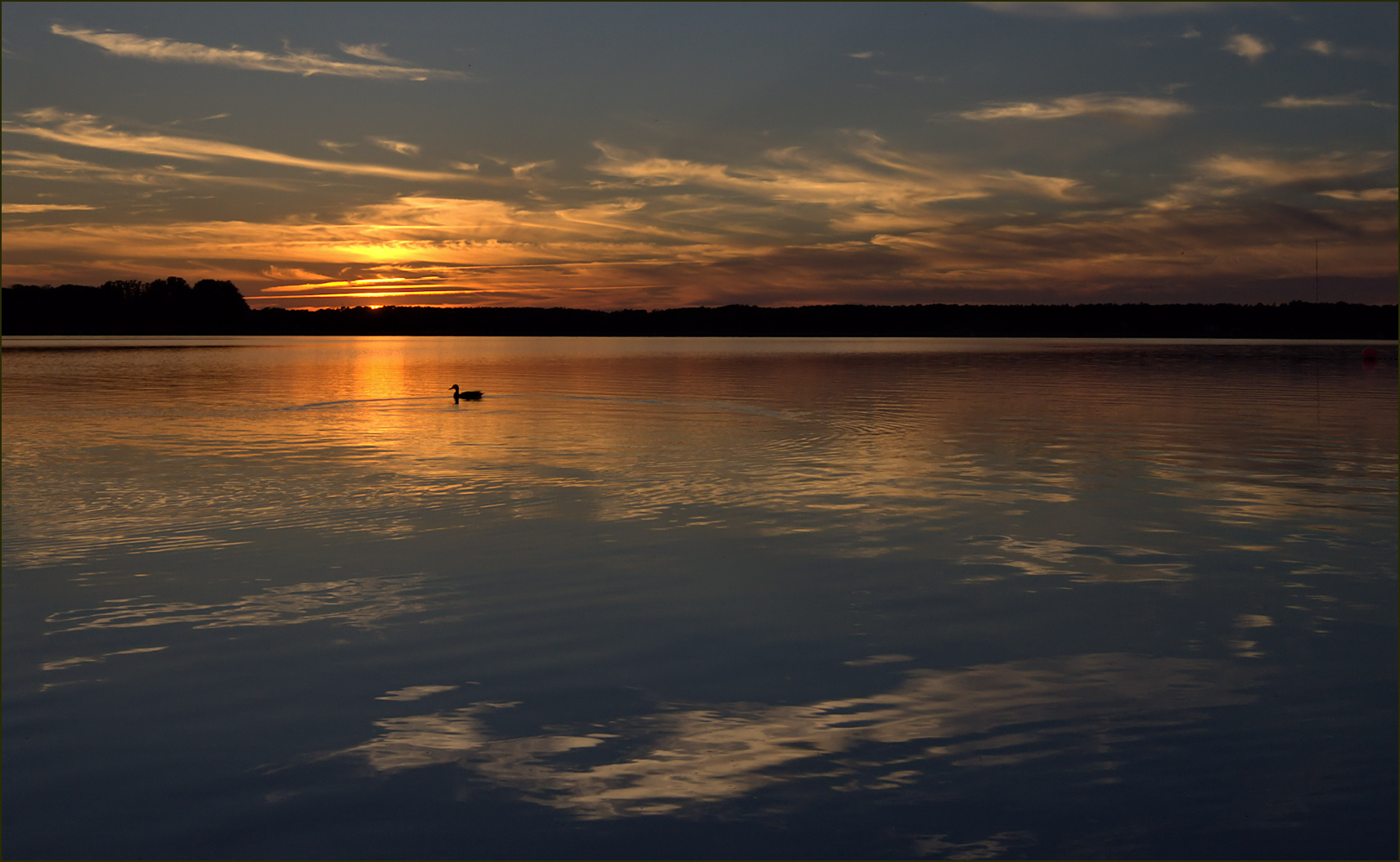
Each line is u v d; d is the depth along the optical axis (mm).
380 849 6262
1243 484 18453
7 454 22438
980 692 8516
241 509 16109
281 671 9023
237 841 6340
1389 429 27516
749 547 13516
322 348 112625
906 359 80125
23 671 9008
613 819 6574
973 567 12523
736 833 6398
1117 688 8586
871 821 6523
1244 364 68062
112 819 6582
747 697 8438
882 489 17953
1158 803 6691
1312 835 6312
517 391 43188
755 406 35562
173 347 108438
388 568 12398
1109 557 13008
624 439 25422
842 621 10398
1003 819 6520
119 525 14828
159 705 8281
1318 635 9906
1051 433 26672
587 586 11672
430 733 7777
